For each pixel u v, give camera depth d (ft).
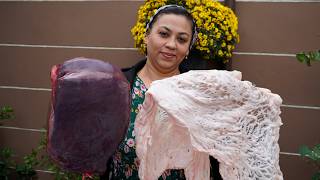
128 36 9.20
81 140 3.71
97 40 9.42
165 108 4.27
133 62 9.22
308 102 8.36
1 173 9.98
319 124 8.33
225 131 4.43
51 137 3.72
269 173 4.43
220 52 7.66
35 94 10.05
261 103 4.70
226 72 4.65
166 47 5.70
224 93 4.54
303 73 8.34
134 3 9.08
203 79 4.52
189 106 4.37
